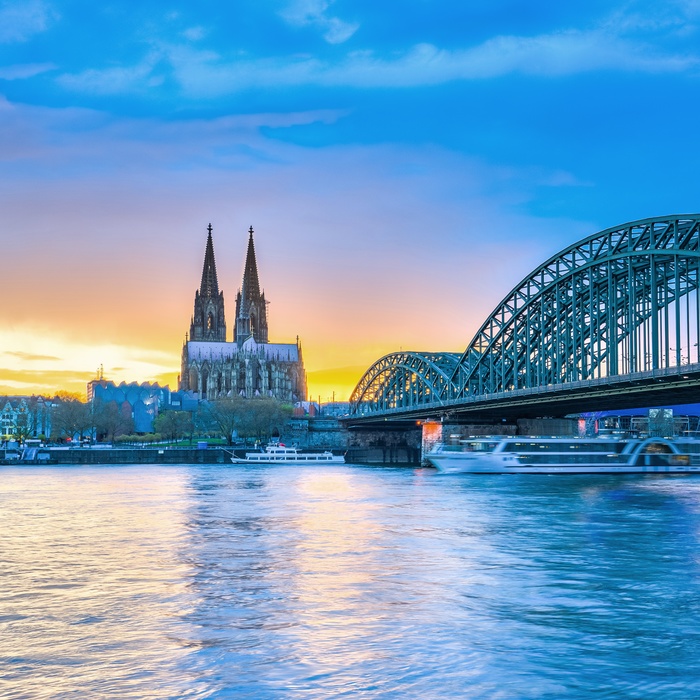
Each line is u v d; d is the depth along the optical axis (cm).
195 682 3256
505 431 18725
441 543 6494
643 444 16025
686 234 11862
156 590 4791
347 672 3369
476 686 3219
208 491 12331
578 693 3158
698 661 3512
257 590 4775
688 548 6216
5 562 5706
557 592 4719
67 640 3803
